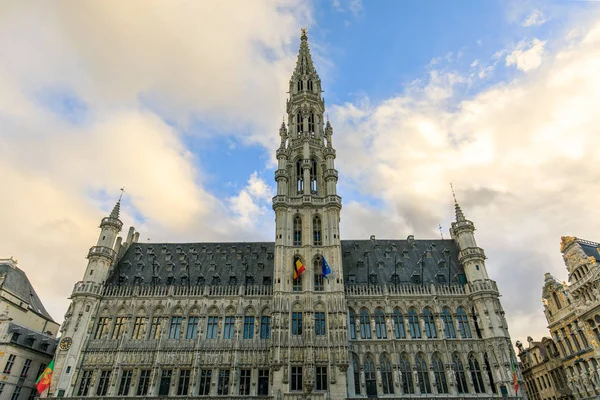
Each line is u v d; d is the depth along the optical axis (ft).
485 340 170.30
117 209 212.84
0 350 173.06
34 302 223.92
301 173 218.18
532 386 225.35
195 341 172.96
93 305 182.09
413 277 196.34
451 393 159.94
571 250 182.50
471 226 203.72
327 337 163.94
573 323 179.63
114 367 166.71
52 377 162.71
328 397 151.53
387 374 165.89
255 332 175.01
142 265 208.74
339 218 200.54
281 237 189.06
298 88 257.34
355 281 195.31
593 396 167.12
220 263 210.59
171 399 157.58
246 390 161.79
